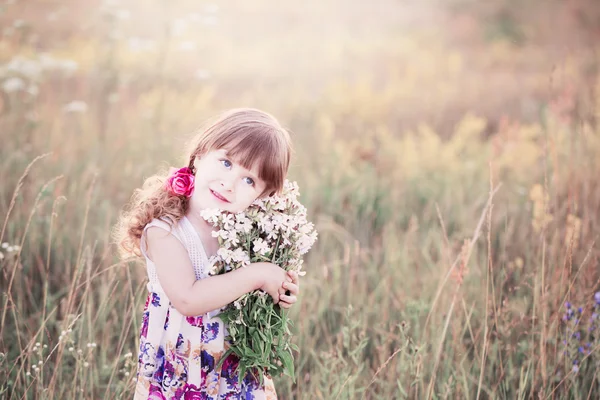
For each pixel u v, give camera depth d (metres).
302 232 2.19
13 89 5.57
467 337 3.29
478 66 11.35
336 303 3.58
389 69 10.33
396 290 3.64
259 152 2.04
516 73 10.80
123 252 2.39
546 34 13.48
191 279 2.05
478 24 14.05
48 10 10.27
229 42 11.05
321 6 14.34
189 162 2.23
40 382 2.59
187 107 6.61
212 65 9.58
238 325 2.10
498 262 3.67
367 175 5.38
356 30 13.22
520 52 12.21
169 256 2.06
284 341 2.20
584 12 13.84
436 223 4.74
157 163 5.19
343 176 5.42
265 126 2.09
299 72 9.97
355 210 4.71
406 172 5.70
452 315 3.22
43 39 8.87
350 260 3.97
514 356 3.07
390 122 7.85
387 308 3.38
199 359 2.08
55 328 3.18
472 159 6.26
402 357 2.88
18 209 3.81
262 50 10.95
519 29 13.62
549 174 4.69
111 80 6.71
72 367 2.93
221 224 2.05
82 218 4.07
